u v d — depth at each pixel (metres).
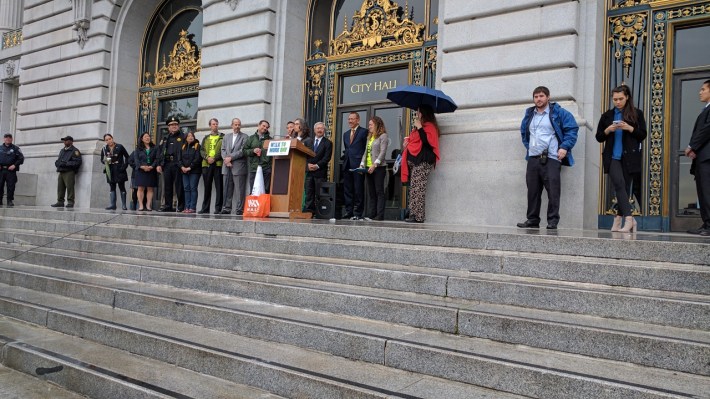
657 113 7.88
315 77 11.95
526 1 7.95
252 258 5.59
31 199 15.66
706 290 3.65
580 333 3.31
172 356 4.05
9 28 19.25
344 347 3.73
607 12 8.33
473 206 7.98
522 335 3.50
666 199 7.72
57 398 3.85
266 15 11.54
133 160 12.48
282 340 4.06
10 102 19.25
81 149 14.86
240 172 10.60
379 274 4.66
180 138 12.08
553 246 4.57
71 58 15.54
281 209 8.52
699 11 7.67
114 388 3.68
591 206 7.73
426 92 7.52
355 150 9.43
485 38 8.27
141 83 15.45
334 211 9.48
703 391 2.72
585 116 7.74
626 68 8.13
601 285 4.03
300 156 8.72
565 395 2.91
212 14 12.30
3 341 4.68
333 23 11.94
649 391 2.70
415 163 8.05
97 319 4.80
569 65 7.65
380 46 11.12
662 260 4.08
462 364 3.25
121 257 6.95
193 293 5.33
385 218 10.64
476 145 8.02
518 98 7.97
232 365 3.69
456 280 4.25
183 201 12.00
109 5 14.79
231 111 11.95
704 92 6.03
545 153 6.62
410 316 3.96
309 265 5.12
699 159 5.96
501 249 4.81
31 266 7.34
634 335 3.16
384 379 3.30
